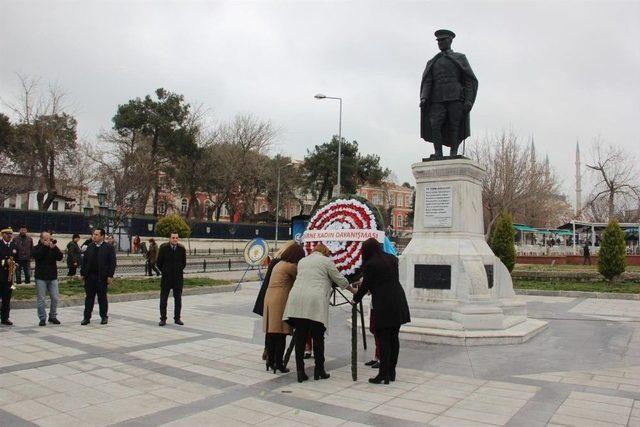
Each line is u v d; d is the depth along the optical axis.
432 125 10.06
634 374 6.54
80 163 46.97
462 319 8.66
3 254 9.80
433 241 9.48
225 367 6.81
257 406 5.17
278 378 6.28
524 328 9.17
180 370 6.62
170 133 48.44
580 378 6.32
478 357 7.44
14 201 52.38
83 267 10.23
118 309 12.45
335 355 7.69
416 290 9.27
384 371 6.00
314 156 57.53
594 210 50.34
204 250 44.62
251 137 54.38
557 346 8.29
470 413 4.96
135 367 6.75
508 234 21.09
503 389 5.81
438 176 9.68
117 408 5.08
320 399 5.41
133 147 48.38
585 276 20.34
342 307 13.52
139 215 44.56
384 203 75.62
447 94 9.91
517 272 21.45
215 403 5.26
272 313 6.56
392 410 5.04
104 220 24.50
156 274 21.94
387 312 5.99
